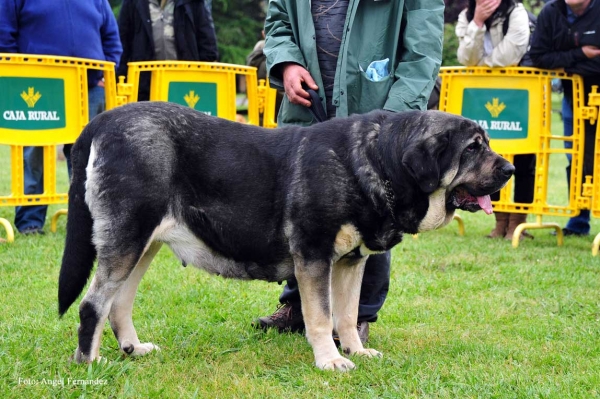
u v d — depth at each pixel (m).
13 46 7.76
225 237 4.18
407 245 7.86
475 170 4.05
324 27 4.68
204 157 4.13
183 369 4.17
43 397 3.67
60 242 7.55
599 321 5.27
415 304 5.71
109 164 3.95
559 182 12.95
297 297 5.02
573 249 7.86
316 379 4.01
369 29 4.62
